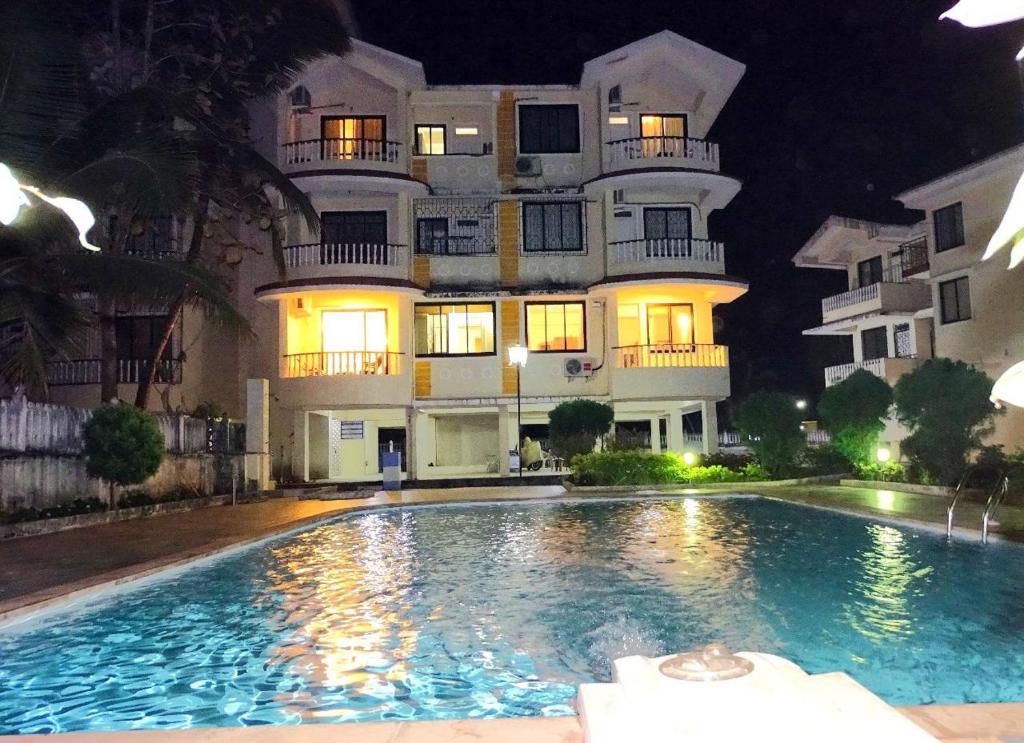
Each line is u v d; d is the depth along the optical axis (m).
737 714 2.08
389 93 26.08
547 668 6.19
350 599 8.72
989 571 9.59
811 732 2.02
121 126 15.31
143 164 13.81
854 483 20.12
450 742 3.43
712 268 25.61
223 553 11.35
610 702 2.24
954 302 25.36
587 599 8.54
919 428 17.84
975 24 1.25
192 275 14.16
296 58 20.52
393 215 25.58
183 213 14.38
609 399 25.34
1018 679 5.74
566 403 24.14
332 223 25.59
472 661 6.38
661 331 26.17
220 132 19.78
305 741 3.52
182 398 24.58
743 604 8.16
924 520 12.47
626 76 26.28
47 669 6.27
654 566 10.38
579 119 26.61
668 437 29.16
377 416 28.30
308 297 24.92
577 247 26.16
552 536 13.42
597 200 26.23
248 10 20.56
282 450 24.97
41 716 5.25
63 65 13.80
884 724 2.09
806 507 15.97
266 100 25.06
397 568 10.57
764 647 6.63
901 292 30.94
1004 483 11.70
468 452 29.66
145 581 9.50
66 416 15.44
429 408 25.59
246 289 25.92
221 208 23.75
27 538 12.95
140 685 5.88
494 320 25.89
